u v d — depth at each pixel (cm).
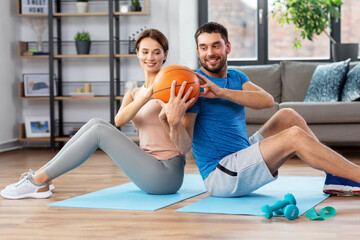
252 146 227
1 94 544
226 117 237
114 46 568
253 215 206
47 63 591
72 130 565
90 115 588
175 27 570
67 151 246
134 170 245
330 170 212
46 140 564
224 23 584
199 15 577
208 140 239
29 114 595
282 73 516
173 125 211
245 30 582
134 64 578
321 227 186
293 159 428
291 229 183
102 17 579
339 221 195
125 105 255
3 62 549
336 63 474
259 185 229
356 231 179
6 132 555
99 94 587
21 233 184
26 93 569
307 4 504
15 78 577
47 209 226
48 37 586
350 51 513
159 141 252
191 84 206
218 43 230
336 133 428
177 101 206
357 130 426
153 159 247
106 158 459
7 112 557
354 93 443
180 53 553
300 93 504
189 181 307
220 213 210
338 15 514
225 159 235
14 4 576
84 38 553
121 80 580
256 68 521
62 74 588
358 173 210
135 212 216
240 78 245
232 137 239
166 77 208
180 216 207
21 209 227
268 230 182
